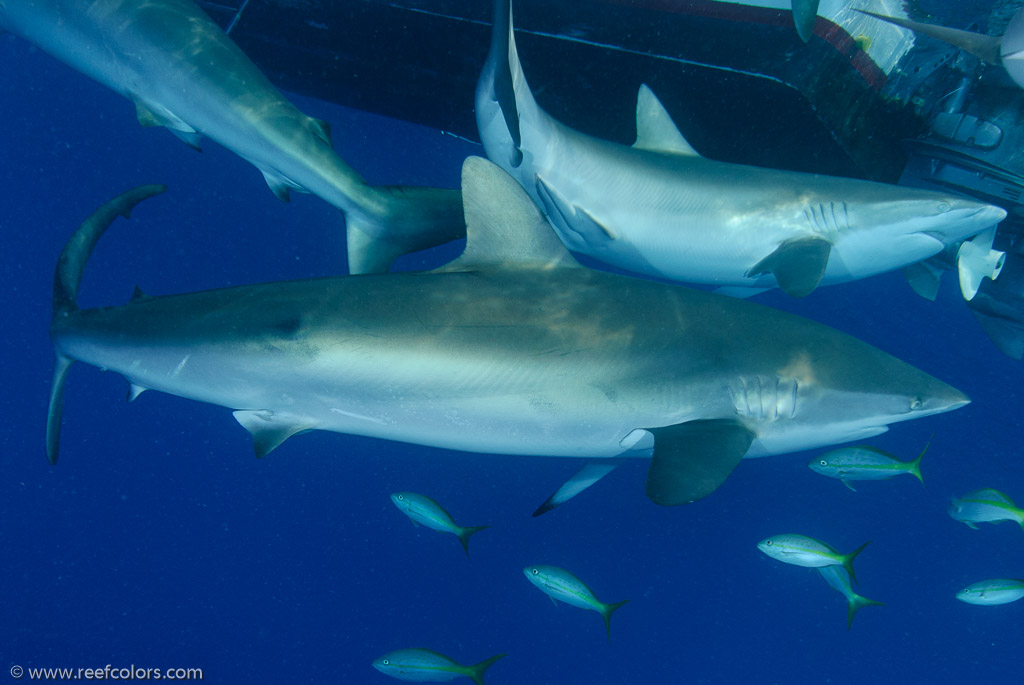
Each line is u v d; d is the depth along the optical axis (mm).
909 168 6648
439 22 6938
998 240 6863
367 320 4012
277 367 4113
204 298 4355
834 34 5910
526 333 4020
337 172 5273
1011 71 3078
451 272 4215
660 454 3795
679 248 6023
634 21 6391
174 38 5352
